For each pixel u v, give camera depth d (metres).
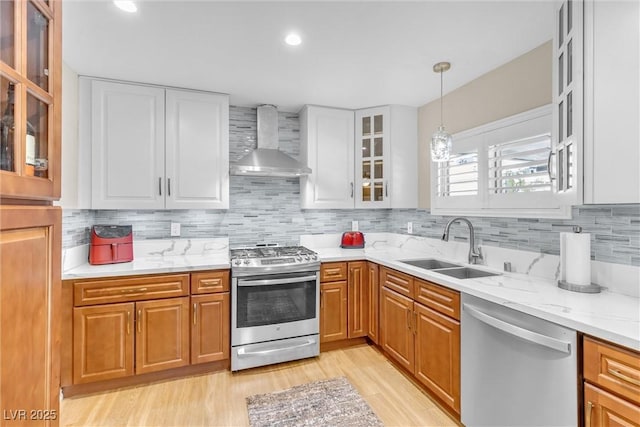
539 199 1.95
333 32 1.82
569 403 1.23
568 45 1.42
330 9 1.61
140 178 2.50
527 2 1.56
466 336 1.73
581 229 1.67
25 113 0.75
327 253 3.01
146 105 2.52
